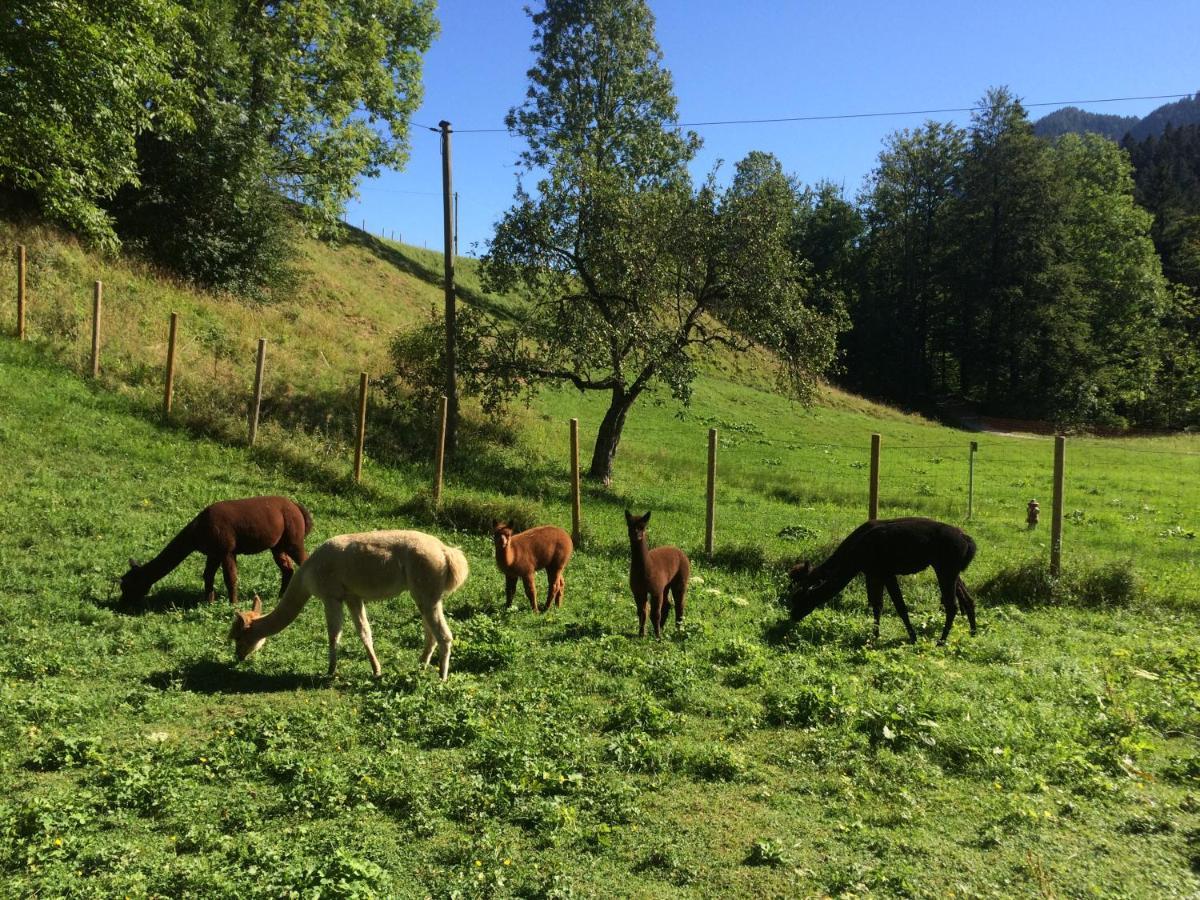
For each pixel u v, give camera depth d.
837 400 45.09
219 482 13.62
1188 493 24.59
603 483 19.67
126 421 15.05
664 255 18.75
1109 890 4.20
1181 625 10.20
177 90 18.09
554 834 4.74
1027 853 4.58
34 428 13.81
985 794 5.42
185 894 4.05
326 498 13.88
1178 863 4.50
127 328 18.55
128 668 7.39
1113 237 58.69
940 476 25.97
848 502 20.52
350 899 3.88
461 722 6.34
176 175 24.02
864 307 63.25
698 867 4.45
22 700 6.24
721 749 5.90
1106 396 55.31
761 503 19.55
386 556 7.36
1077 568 11.41
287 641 8.43
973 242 55.72
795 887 4.23
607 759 5.91
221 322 21.52
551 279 19.52
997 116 55.53
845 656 8.62
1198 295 65.75
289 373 19.95
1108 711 6.95
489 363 19.08
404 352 21.02
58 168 16.83
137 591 8.88
